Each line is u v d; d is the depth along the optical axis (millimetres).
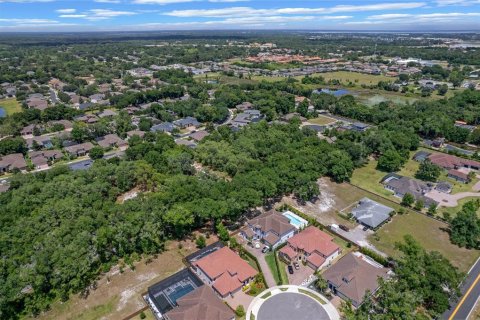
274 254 80688
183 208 83500
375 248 83812
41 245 73375
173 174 113812
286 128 162750
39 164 132875
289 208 100188
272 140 139625
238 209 88938
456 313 63750
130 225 78062
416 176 123188
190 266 77250
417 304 63250
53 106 198250
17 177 109000
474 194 110062
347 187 115250
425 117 170875
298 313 63906
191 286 70062
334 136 161125
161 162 119438
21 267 67375
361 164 132875
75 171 111500
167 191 92875
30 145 151750
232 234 89000
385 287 62594
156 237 80062
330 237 84312
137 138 153500
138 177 109000
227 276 71375
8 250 73562
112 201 97312
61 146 151500
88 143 152750
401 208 101125
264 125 165625
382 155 132125
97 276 74438
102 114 196625
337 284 68938
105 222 81500
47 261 67312
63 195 95250
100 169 109875
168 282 70500
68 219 83062
